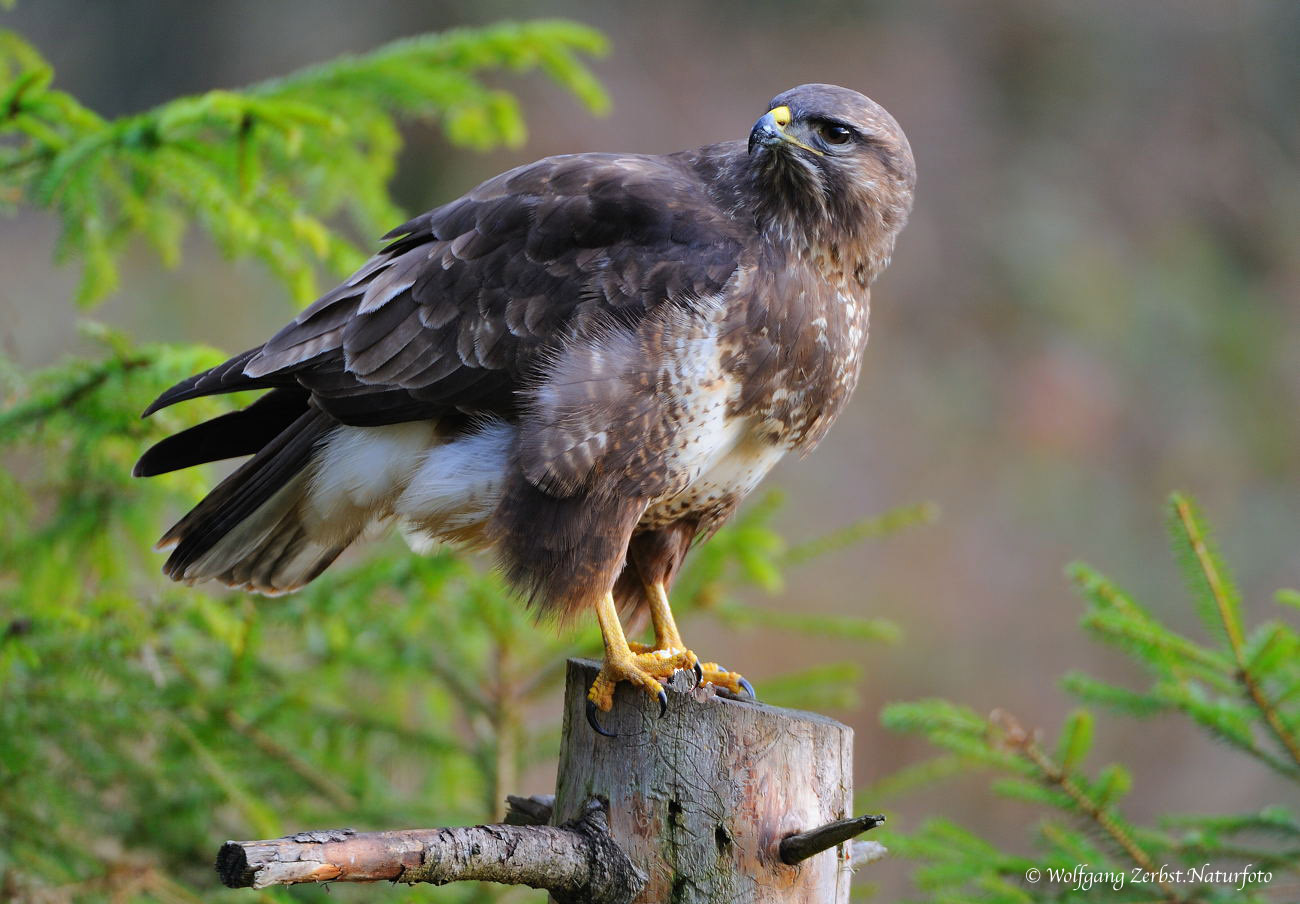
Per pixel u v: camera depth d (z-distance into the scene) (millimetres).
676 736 5957
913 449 23609
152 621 8297
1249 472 24656
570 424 6977
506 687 9414
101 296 8531
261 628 8922
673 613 9445
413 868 5086
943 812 19609
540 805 6582
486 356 7246
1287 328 26297
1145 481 24266
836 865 6051
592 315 7117
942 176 26453
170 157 8016
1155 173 27281
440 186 24125
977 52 27641
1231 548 23734
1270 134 27719
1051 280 25625
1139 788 20562
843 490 22703
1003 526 23109
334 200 9938
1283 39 28172
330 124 7699
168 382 8016
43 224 19625
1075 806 7434
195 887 8742
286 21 24688
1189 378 25297
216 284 20641
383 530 7977
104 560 9094
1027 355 25000
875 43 27031
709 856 5855
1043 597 22438
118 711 8406
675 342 7066
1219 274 26594
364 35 24750
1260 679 7152
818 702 9648
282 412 8102
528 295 7230
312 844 4848
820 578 21562
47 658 8203
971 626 21734
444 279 7367
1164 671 7457
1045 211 26391
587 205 7289
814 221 7520
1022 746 7438
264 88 9367
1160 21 28047
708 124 25688
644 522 7859
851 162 7582
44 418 8203
